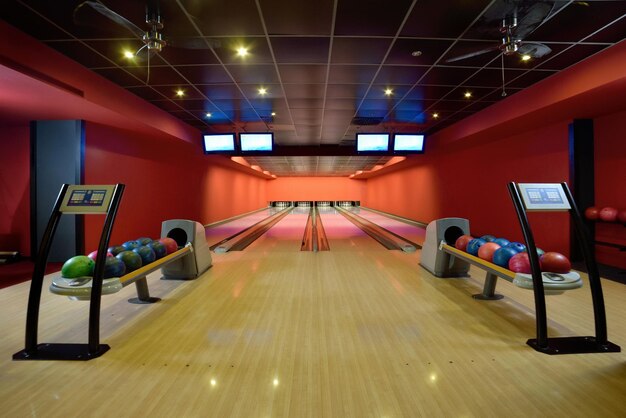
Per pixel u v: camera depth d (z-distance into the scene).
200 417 1.33
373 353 1.85
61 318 2.36
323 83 3.88
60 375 1.63
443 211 7.80
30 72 2.67
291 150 8.17
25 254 4.40
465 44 2.91
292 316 2.41
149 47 2.44
